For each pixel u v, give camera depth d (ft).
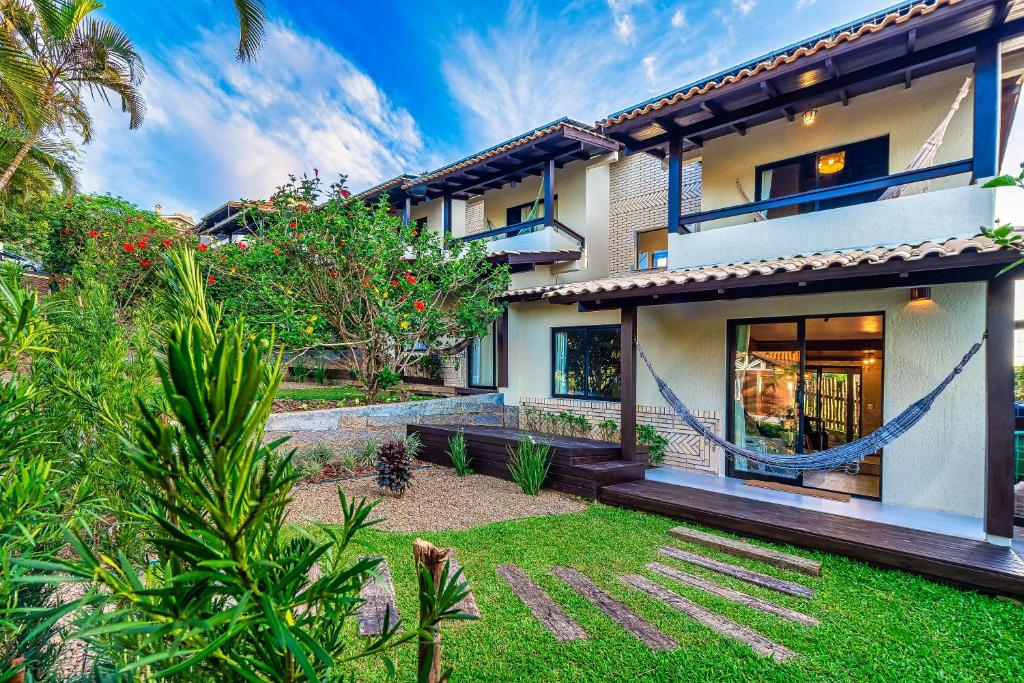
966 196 19.89
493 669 10.11
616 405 29.43
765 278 18.39
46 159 39.93
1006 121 25.08
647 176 38.52
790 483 23.48
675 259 28.09
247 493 2.70
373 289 28.37
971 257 14.60
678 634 11.51
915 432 19.86
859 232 22.53
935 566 14.37
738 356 25.29
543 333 33.71
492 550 16.35
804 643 11.16
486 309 31.17
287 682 3.20
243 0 33.50
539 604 12.82
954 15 18.03
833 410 28.55
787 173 27.78
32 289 5.97
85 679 4.89
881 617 12.35
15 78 30.45
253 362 2.39
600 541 17.34
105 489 5.72
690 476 25.03
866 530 16.71
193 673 3.23
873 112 24.62
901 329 20.43
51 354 6.77
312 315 28.53
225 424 2.38
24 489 4.61
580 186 39.24
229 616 2.54
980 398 18.62
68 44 33.14
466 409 32.91
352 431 27.94
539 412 33.17
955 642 11.22
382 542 16.71
